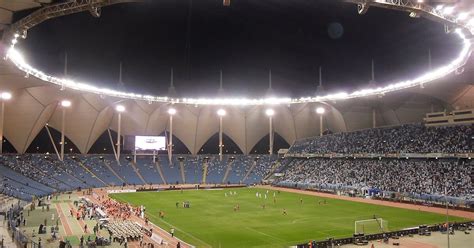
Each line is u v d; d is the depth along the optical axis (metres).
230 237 39.84
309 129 116.94
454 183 62.28
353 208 59.03
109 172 98.69
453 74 73.12
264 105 109.69
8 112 83.69
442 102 89.19
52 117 94.75
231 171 108.75
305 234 40.94
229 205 63.19
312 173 92.56
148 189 86.69
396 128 86.19
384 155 79.38
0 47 47.84
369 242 36.09
